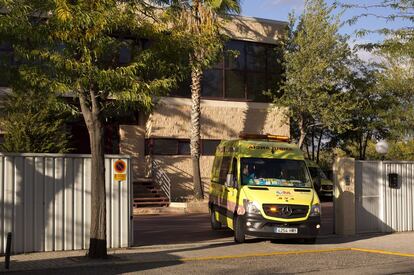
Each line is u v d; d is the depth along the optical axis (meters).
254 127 29.27
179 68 12.07
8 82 11.57
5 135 18.73
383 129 31.80
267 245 14.21
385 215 17.39
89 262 11.25
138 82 11.03
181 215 22.19
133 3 11.49
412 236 16.53
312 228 13.80
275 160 14.98
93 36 10.58
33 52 10.62
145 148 27.27
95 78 10.72
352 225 16.62
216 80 28.56
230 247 13.80
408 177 18.00
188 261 11.80
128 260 11.65
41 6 10.70
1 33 10.52
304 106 27.64
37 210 12.38
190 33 12.38
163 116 26.92
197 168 24.81
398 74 28.25
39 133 18.33
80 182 12.85
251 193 13.91
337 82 28.44
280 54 29.38
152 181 25.86
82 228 12.82
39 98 12.09
